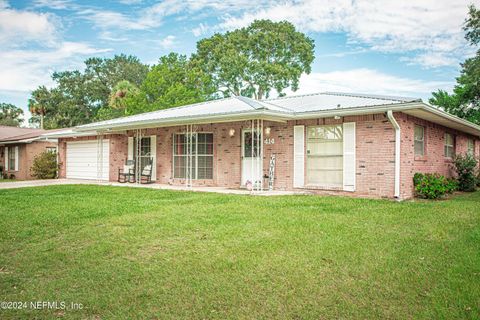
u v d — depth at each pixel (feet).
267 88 117.19
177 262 15.16
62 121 149.69
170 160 50.83
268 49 116.98
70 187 46.55
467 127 49.57
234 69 111.75
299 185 39.47
